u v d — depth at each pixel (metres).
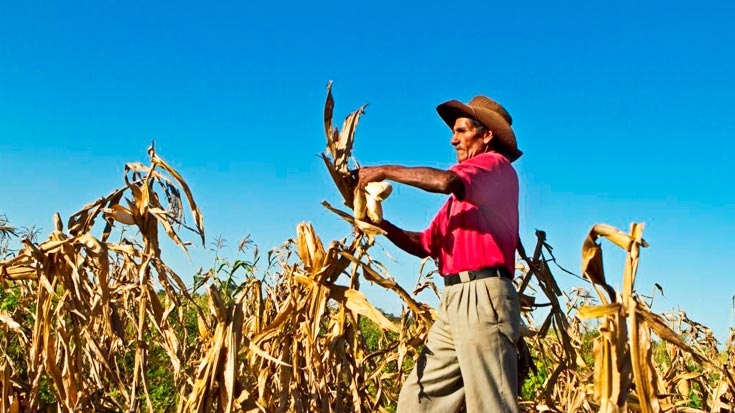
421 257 3.64
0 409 3.30
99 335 4.09
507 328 3.24
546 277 3.90
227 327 3.19
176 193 3.33
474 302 3.24
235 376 3.15
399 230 3.61
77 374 3.32
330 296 3.57
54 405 4.02
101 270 3.17
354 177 3.36
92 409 3.45
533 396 5.08
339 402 3.72
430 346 3.46
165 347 3.44
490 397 3.18
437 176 3.16
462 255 3.30
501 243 3.29
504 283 3.27
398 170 3.24
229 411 3.10
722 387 4.16
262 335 3.65
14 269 3.33
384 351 4.10
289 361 3.66
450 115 3.66
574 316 5.50
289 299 3.70
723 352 5.27
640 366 2.62
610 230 2.74
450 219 3.38
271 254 4.58
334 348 3.70
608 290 2.87
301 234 3.66
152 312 3.41
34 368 3.28
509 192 3.34
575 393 4.02
